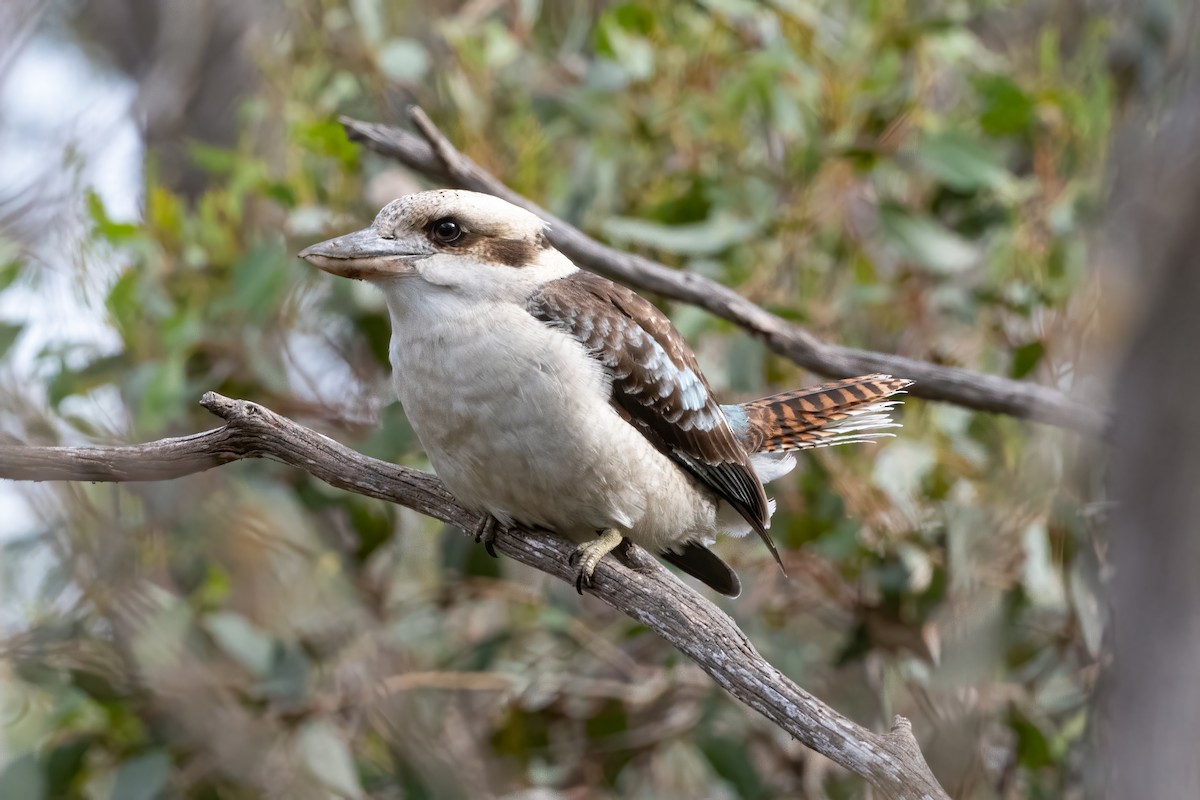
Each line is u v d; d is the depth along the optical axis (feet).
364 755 33.99
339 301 34.96
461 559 34.22
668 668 34.27
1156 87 31.68
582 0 38.27
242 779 31.30
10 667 32.76
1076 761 32.81
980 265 37.01
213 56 42.80
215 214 34.81
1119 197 19.31
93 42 47.16
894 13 35.50
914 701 33.71
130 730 32.04
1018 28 43.21
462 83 35.60
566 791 35.42
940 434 34.71
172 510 34.78
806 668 34.71
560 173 36.76
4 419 32.94
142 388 31.99
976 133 37.76
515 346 24.36
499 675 33.45
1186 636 15.74
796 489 34.73
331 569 34.83
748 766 32.68
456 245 24.91
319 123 33.78
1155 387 16.08
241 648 31.81
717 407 27.78
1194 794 15.52
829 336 35.42
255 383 34.71
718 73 36.40
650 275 29.76
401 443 32.55
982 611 31.89
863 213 38.83
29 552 33.99
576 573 25.26
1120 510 16.46
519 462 24.64
